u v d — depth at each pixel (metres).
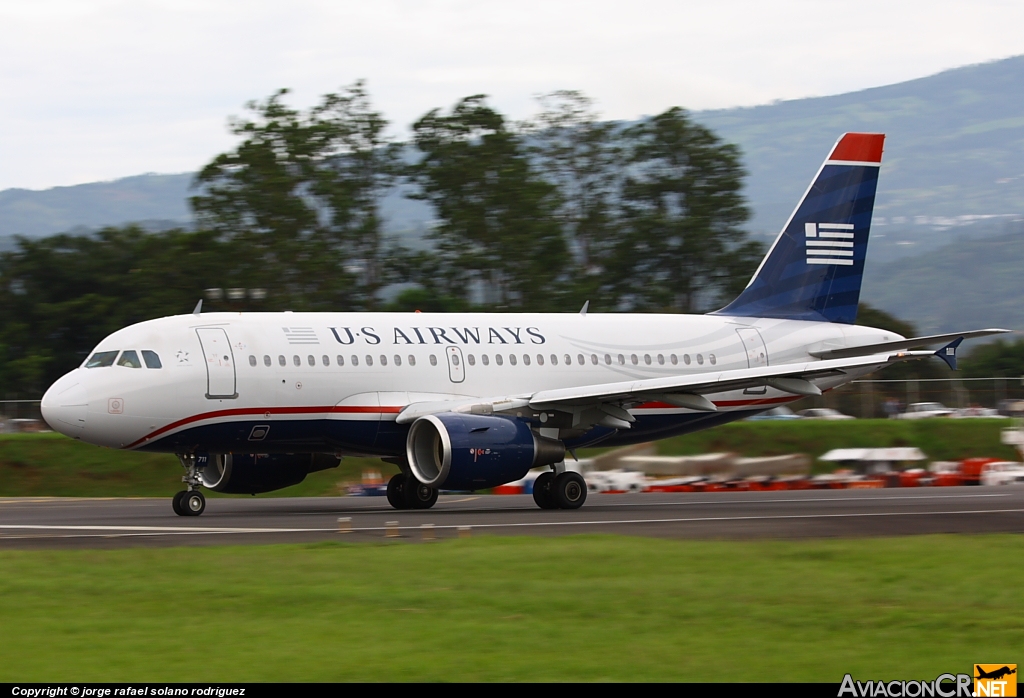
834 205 131.25
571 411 107.56
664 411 119.44
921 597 52.88
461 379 110.62
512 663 40.94
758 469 161.75
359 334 107.75
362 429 105.44
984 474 160.88
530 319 118.38
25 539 77.06
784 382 108.00
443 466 98.50
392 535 78.62
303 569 60.09
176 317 103.69
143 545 73.31
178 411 98.69
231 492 113.12
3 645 43.34
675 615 49.03
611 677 39.28
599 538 74.12
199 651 42.41
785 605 51.09
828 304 131.25
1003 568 60.97
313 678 38.75
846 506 110.62
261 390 101.44
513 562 62.28
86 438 97.62
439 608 50.31
